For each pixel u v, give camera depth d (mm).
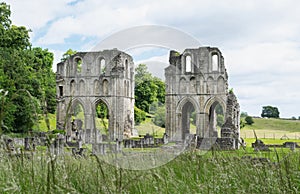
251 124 106312
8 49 52781
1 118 3693
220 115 53125
